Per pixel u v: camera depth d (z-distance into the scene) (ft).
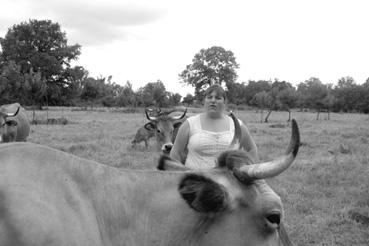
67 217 7.77
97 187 8.59
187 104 275.18
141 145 60.39
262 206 8.53
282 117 170.09
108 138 68.69
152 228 8.56
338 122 128.88
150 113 53.98
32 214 7.40
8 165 7.93
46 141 63.36
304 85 209.15
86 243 7.79
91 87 280.51
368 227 23.58
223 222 8.52
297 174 35.96
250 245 8.52
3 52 257.34
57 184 8.08
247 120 145.69
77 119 130.21
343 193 30.32
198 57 299.38
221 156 9.19
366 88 251.39
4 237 7.19
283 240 9.05
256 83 322.96
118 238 8.41
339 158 45.14
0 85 154.81
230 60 299.17
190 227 8.58
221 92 15.07
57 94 247.70
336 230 23.03
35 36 252.42
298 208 26.55
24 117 52.90
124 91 246.06
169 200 8.72
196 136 15.03
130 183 8.86
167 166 10.34
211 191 8.09
